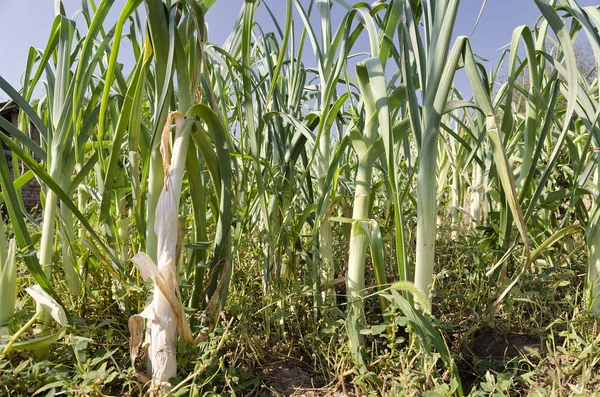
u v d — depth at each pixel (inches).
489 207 70.9
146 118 69.0
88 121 46.9
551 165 39.8
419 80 41.3
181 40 39.6
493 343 47.1
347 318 40.1
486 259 55.7
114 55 37.6
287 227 53.3
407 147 49.3
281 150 54.5
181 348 38.9
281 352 46.9
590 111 45.1
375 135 43.7
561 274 54.9
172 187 33.3
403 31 38.7
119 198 55.2
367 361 41.2
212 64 57.7
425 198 38.2
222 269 40.2
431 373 36.4
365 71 42.1
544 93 52.9
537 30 61.4
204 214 40.9
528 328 46.6
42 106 60.1
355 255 43.8
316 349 43.9
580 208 60.0
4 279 37.5
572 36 55.4
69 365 38.3
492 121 34.1
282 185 53.2
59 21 42.6
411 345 38.2
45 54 42.7
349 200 64.5
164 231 32.9
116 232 47.9
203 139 38.4
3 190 37.9
